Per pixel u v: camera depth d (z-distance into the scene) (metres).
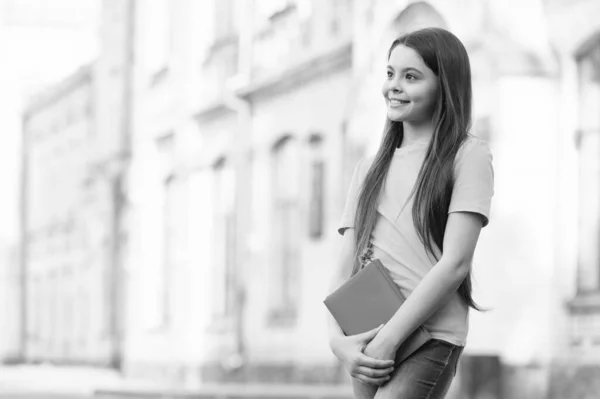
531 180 11.66
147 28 18.30
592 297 11.19
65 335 18.81
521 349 11.48
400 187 3.67
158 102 18.06
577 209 11.40
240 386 16.05
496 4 11.97
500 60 11.86
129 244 18.30
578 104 11.46
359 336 3.51
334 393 13.93
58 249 18.95
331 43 14.81
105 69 18.77
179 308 17.39
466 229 3.52
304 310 15.12
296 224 15.42
